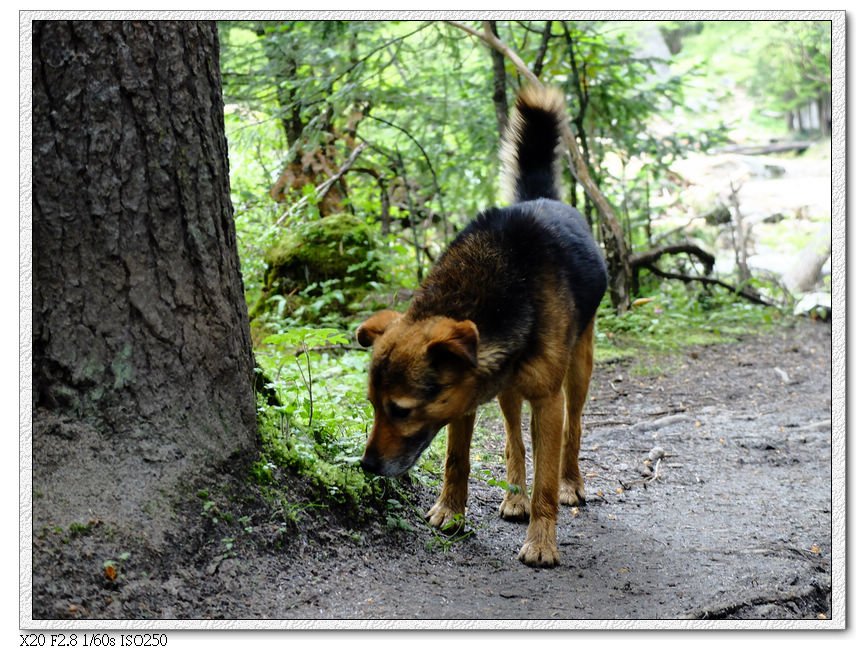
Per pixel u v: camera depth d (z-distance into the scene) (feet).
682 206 48.55
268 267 27.58
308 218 29.68
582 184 29.68
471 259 13.12
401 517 13.51
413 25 32.68
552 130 17.47
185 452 11.07
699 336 30.45
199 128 11.14
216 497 11.14
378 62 29.68
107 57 10.37
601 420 21.63
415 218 34.53
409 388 12.12
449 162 32.99
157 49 10.66
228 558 10.80
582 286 14.26
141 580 9.96
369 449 12.35
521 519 14.79
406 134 32.19
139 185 10.70
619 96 33.24
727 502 16.40
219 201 11.49
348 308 26.61
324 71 29.58
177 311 11.08
